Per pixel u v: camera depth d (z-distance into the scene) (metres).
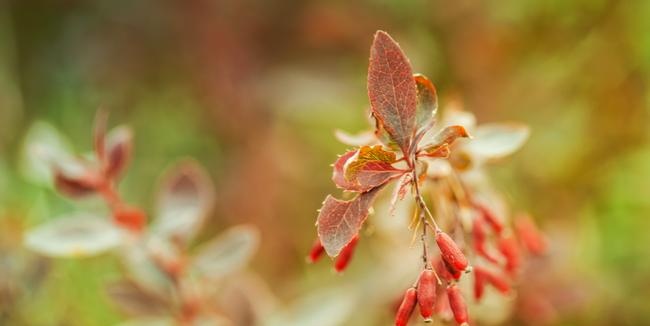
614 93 0.84
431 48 0.88
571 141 0.82
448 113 0.51
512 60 0.86
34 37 0.97
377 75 0.43
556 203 0.80
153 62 0.97
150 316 0.56
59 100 0.96
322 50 0.94
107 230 0.56
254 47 0.95
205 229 0.86
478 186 0.51
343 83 0.92
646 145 0.82
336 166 0.43
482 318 0.59
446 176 0.48
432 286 0.42
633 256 0.77
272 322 0.58
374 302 0.64
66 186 0.55
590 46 0.85
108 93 0.97
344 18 0.93
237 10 0.95
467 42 0.87
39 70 0.97
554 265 0.62
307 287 0.75
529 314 0.62
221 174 0.90
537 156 0.81
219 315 0.58
